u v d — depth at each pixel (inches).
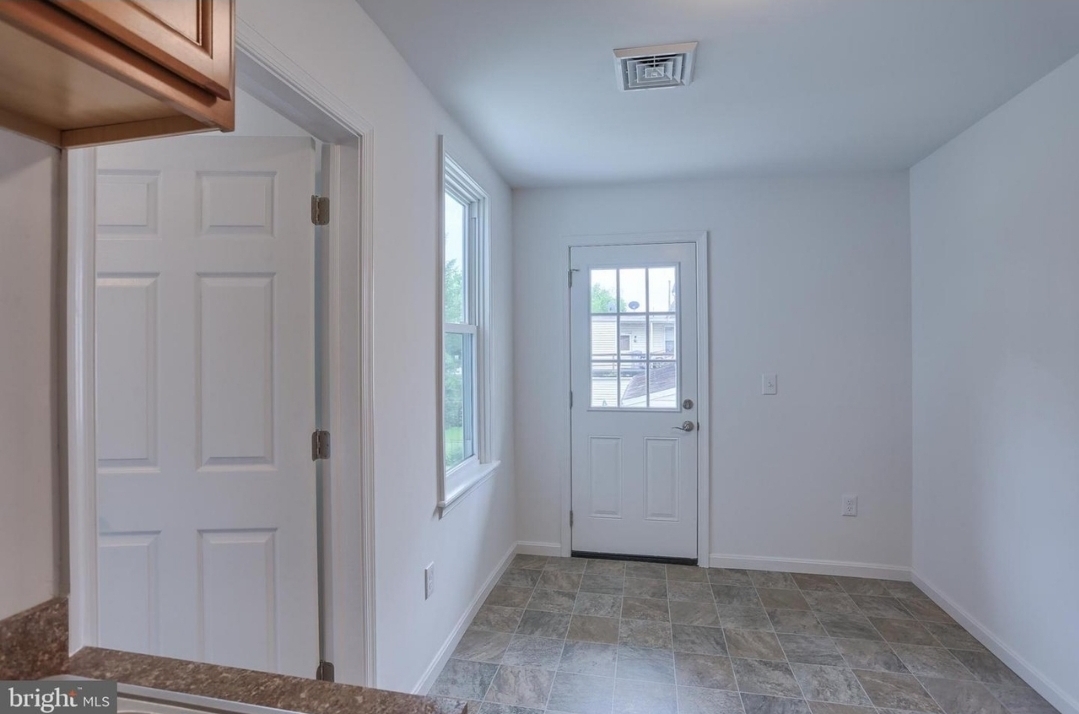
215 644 59.8
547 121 92.6
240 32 42.9
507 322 127.7
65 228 30.3
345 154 61.7
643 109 88.4
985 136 90.3
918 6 61.9
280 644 60.2
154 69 23.4
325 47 54.5
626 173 120.0
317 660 61.0
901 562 116.8
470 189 104.9
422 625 77.4
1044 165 76.5
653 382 127.9
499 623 98.4
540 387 132.8
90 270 32.1
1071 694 71.9
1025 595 80.5
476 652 88.7
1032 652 79.0
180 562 59.4
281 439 60.2
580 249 130.6
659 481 127.6
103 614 58.6
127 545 58.9
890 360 117.0
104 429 58.6
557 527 132.5
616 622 98.7
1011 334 83.5
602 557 130.6
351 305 61.2
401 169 72.0
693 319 125.6
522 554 133.2
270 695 28.4
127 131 28.9
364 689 29.0
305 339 60.2
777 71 76.2
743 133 97.7
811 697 76.6
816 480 120.5
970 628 94.3
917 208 113.2
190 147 59.6
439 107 85.7
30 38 19.8
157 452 59.2
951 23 64.9
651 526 128.3
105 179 58.7
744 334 123.3
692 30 66.4
